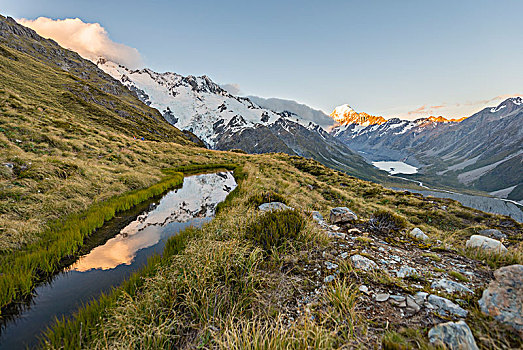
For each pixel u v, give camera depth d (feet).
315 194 66.08
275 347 10.54
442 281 14.62
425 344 9.68
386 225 28.17
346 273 16.52
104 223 38.88
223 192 70.64
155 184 67.21
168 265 22.71
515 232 38.81
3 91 91.61
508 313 10.14
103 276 24.43
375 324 11.44
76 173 51.34
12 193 35.19
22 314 18.45
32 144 58.95
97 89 302.45
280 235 22.52
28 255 24.53
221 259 19.06
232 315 13.65
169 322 14.25
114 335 14.25
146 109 476.13
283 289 15.92
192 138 442.91
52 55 474.49
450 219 48.85
